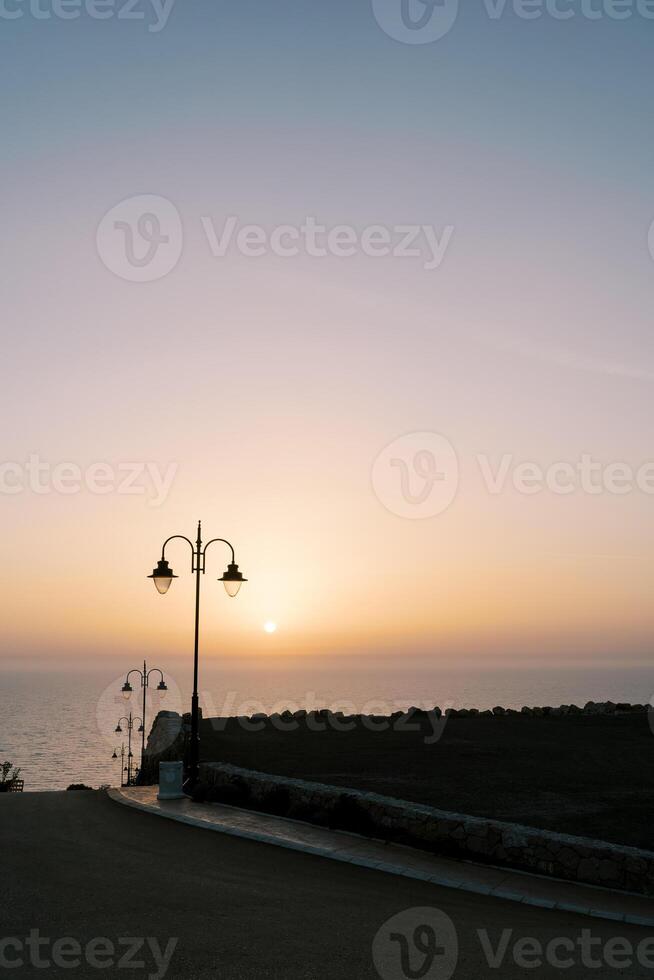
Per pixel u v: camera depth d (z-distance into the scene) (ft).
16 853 42.34
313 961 27.09
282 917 32.04
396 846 45.96
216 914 31.99
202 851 43.68
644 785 58.90
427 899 36.35
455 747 80.07
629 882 40.01
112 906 32.65
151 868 39.42
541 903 36.91
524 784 59.11
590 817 48.83
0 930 29.50
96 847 44.21
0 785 127.95
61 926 29.99
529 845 42.70
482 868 42.42
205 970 25.80
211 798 58.95
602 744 82.33
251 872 39.37
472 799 53.67
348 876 39.63
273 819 52.29
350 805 49.67
